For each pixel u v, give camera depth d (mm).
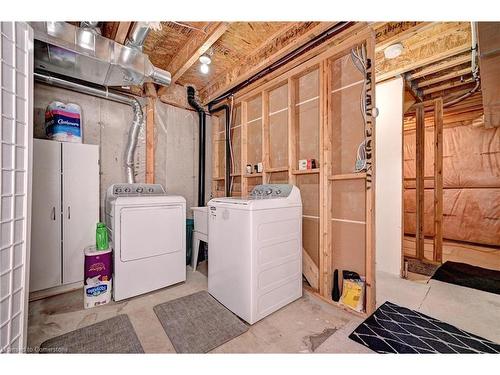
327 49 2223
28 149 1320
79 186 2447
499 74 2184
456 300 2199
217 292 2174
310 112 2477
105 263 2111
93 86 2775
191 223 3277
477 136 4398
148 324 1801
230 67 3125
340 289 2156
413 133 4918
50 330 1713
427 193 4770
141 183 3102
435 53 2422
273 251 1959
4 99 1169
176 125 3670
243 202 1882
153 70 2551
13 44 1228
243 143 3229
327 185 2197
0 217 1136
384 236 2977
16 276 1251
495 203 4207
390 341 1601
